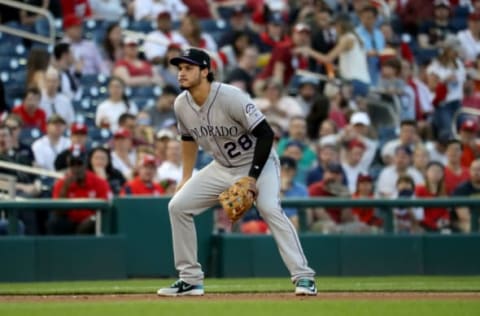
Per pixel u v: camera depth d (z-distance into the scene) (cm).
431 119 5938
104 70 5484
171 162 4484
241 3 6384
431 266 4309
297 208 4250
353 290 3181
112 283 3756
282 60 5656
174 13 6094
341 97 5506
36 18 5644
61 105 4984
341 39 5781
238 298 2847
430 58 6347
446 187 4891
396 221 4359
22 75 5397
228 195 2802
